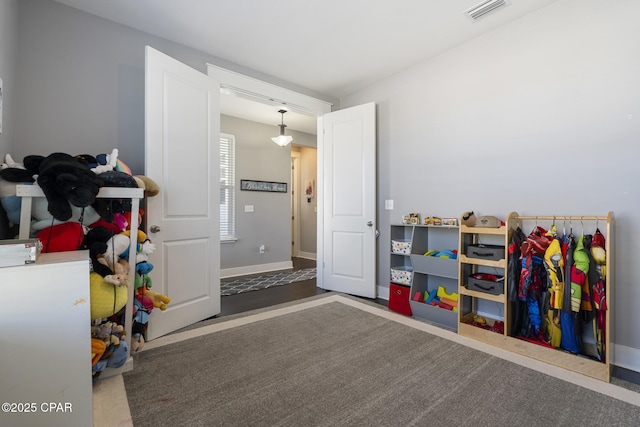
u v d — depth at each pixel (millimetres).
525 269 2084
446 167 2920
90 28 2336
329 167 3846
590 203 2086
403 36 2666
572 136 2164
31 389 1028
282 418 1406
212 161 2840
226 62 3082
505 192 2512
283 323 2623
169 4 2236
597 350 1888
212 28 2555
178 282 2506
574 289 1868
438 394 1598
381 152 3535
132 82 2529
